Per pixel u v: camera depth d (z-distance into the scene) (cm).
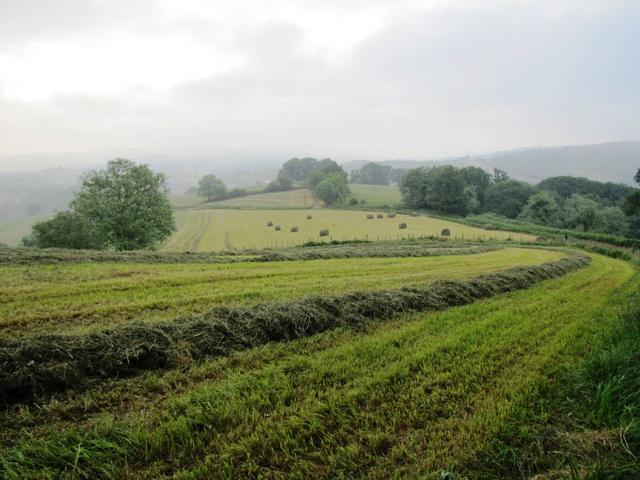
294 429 411
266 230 6022
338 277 1361
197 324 649
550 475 356
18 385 437
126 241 3572
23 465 338
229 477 339
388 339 692
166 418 421
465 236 5266
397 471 352
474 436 408
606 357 570
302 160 16712
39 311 738
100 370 501
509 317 884
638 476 350
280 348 631
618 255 3528
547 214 7331
